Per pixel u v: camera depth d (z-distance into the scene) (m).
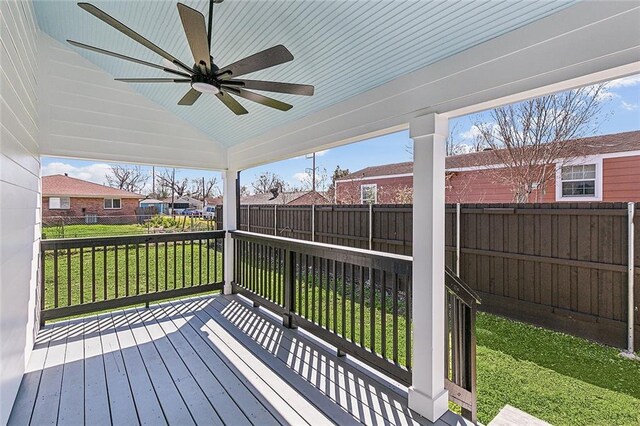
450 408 2.45
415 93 2.34
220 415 2.28
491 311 4.31
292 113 3.62
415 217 2.32
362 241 5.61
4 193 1.93
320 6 2.07
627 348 3.23
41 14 3.21
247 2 2.26
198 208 23.62
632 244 3.20
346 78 2.70
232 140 4.93
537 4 1.64
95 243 4.09
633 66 1.46
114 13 2.83
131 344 3.39
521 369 2.92
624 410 2.36
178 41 2.97
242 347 3.33
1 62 1.78
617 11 1.47
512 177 7.24
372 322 2.75
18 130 2.34
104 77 4.06
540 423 1.94
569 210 3.62
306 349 3.30
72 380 2.71
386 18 1.98
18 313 2.46
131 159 4.27
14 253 2.27
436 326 2.24
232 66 2.11
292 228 7.18
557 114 6.61
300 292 3.69
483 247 4.38
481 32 1.89
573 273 3.61
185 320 4.07
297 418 2.25
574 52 1.59
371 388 2.62
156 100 4.39
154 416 2.26
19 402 2.40
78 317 4.21
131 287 5.65
